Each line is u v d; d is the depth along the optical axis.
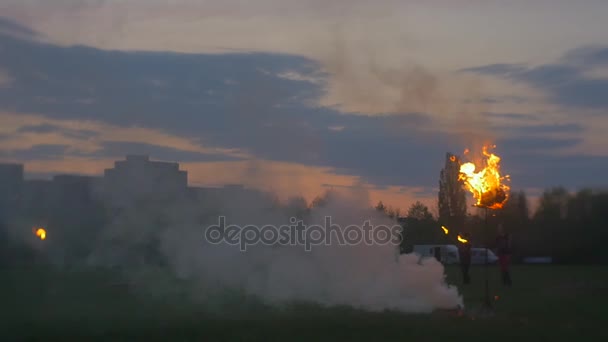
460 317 17.28
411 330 15.18
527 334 14.83
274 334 14.68
